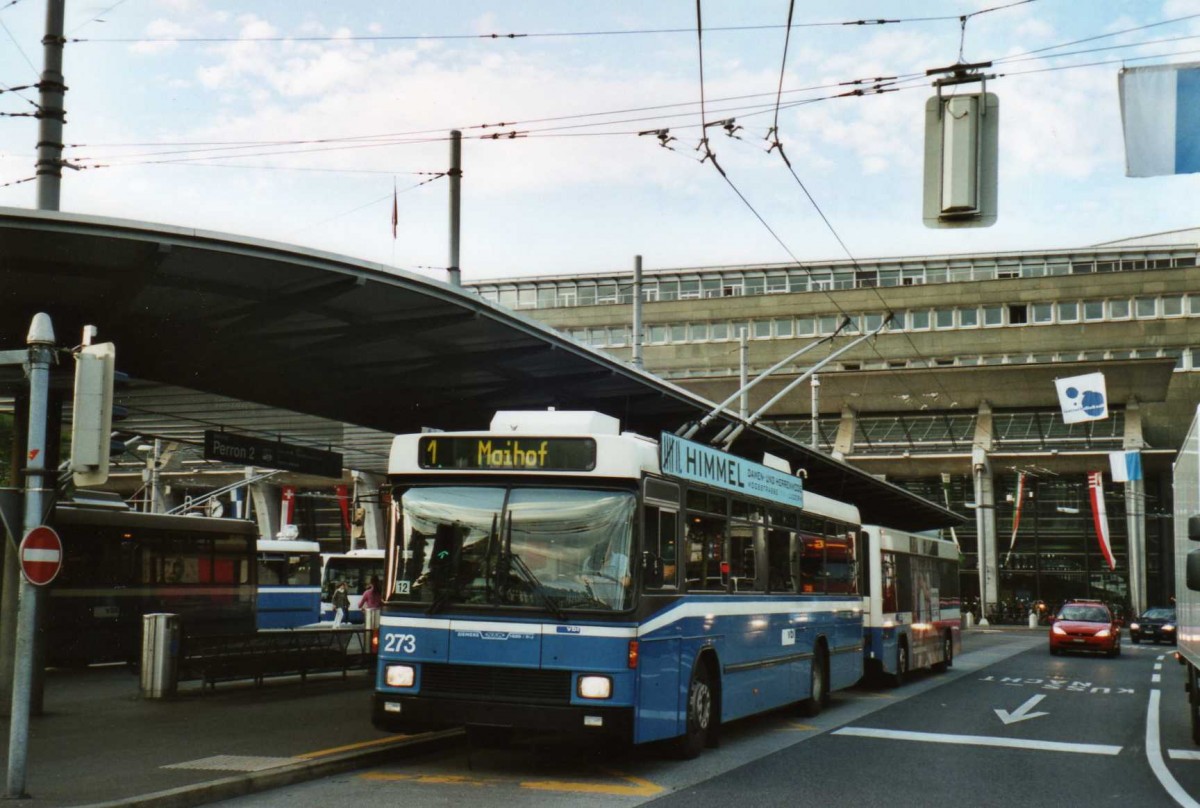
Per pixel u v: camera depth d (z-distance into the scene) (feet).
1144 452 232.53
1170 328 241.35
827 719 55.06
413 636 35.53
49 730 42.83
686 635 38.91
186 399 66.74
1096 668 100.53
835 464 95.61
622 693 34.24
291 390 60.03
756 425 80.07
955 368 238.68
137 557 83.76
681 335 268.62
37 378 28.63
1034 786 35.83
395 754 38.42
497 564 35.47
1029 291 248.73
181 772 32.68
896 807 31.55
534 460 36.24
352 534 233.35
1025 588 253.03
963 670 95.61
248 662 60.39
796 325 260.21
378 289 42.80
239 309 44.60
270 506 228.63
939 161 39.17
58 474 28.66
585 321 278.87
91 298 42.65
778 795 32.99
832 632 59.16
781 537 51.24
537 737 44.21
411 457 37.22
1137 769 40.22
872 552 73.87
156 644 55.93
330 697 56.90
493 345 53.52
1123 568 247.29
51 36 43.93
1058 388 159.12
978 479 236.63
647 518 36.35
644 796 32.32
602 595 34.86
